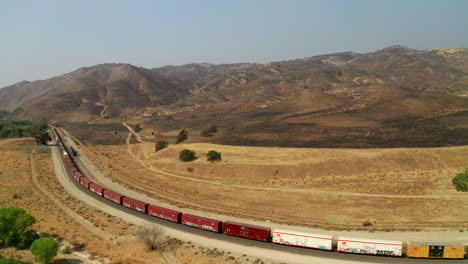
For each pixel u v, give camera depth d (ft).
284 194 260.42
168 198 261.85
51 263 140.67
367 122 498.69
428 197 233.76
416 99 590.96
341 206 226.17
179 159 401.29
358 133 435.94
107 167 387.34
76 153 469.57
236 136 494.59
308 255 154.81
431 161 320.70
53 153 465.47
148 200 256.52
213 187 291.17
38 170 349.41
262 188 281.33
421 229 183.11
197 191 280.92
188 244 169.17
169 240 173.68
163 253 159.22
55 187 286.66
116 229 190.60
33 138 603.26
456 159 319.88
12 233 151.02
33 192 264.31
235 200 251.60
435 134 398.42
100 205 237.45
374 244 150.92
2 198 239.71
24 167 359.05
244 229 173.27
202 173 342.23
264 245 166.50
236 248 163.43
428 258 149.59
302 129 492.13
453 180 252.42
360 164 321.52
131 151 518.37
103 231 187.01
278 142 435.94
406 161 323.37
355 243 153.28
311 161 334.03
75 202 244.63
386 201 230.48
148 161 430.20
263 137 469.57
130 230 189.57
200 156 397.80
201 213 222.69
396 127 442.91
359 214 209.97
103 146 553.23
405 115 518.78
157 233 169.37
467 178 242.17
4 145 512.22
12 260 121.90
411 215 203.72
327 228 189.88
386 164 320.70
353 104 652.07
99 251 156.66
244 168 331.98
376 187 264.11
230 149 417.49
